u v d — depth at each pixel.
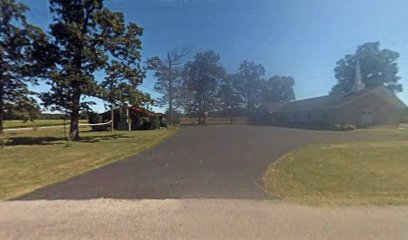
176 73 53.91
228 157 10.76
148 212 4.72
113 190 6.20
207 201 5.29
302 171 8.09
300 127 35.66
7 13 17.16
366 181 6.86
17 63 18.09
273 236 3.71
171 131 30.02
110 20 20.50
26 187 6.59
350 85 55.78
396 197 5.44
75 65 19.61
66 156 11.75
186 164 9.38
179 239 3.66
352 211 4.60
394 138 18.03
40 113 19.59
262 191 6.00
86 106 20.41
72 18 20.25
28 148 14.88
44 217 4.53
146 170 8.46
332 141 16.45
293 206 4.92
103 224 4.21
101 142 17.95
